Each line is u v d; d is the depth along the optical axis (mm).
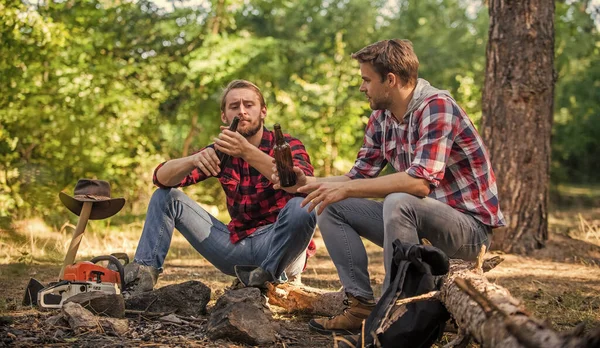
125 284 4207
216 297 4883
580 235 9812
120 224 11484
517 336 2266
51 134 11242
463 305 2785
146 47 16609
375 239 3885
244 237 4488
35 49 11070
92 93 12273
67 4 12984
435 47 23391
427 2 25250
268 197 4480
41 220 9094
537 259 7859
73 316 3568
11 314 3902
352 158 18078
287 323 4141
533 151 8156
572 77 22188
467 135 3785
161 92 15695
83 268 3992
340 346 3314
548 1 8141
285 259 4289
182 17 16922
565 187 24047
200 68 16156
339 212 3824
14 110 10648
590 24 16141
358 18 23328
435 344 3529
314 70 20531
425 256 3107
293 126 17812
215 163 4234
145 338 3496
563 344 2121
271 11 19953
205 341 3502
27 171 6902
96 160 12156
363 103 18344
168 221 4383
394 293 3117
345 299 3855
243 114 4340
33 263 6676
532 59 8117
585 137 22734
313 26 23125
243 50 16562
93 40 13164
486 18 24141
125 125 13234
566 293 5355
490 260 3568
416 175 3621
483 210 3805
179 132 17781
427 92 3809
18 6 10617
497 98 8234
